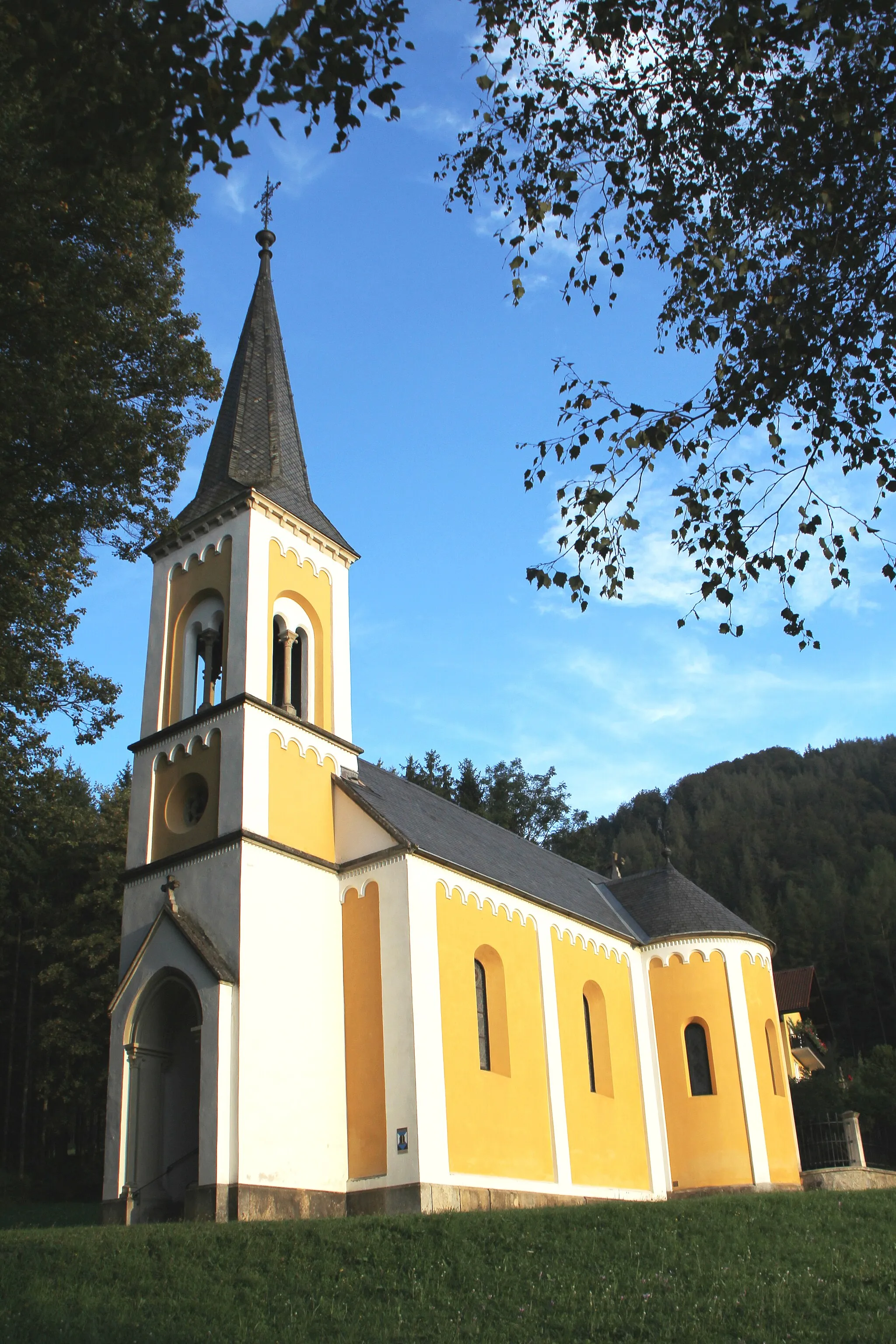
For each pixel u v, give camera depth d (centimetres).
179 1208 2648
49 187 1992
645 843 14112
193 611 3231
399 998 2705
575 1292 1594
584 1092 3331
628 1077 3625
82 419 2209
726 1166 3566
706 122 1381
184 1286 1647
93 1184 4791
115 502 2430
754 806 14950
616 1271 1689
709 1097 3678
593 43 1381
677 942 3906
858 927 9212
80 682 2692
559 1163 3045
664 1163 3634
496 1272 1694
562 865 4422
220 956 2606
